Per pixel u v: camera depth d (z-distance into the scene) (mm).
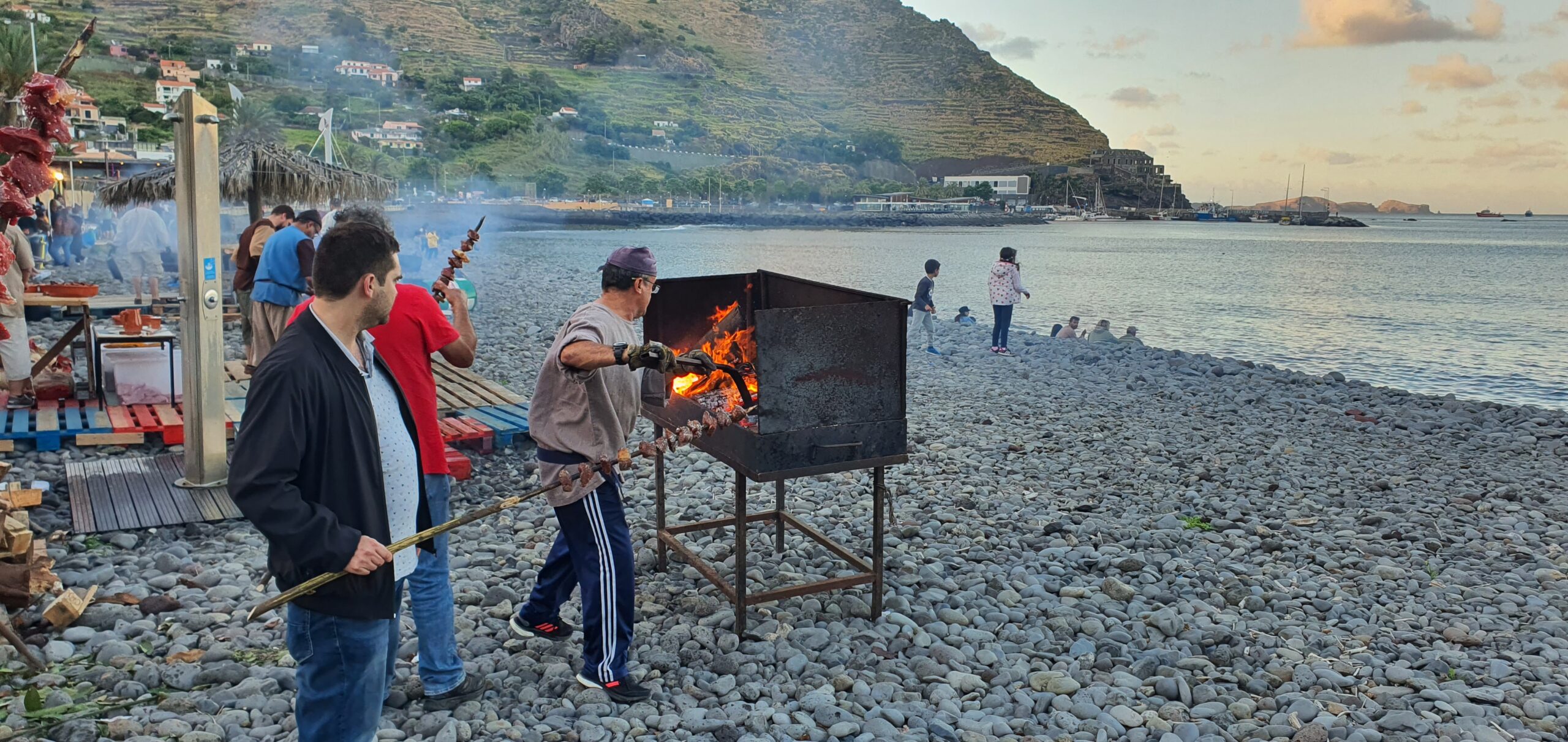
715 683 4312
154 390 8188
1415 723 4105
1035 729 4055
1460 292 45906
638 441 8734
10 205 3084
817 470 4559
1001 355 15828
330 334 2658
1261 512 7434
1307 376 14641
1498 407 12555
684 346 5406
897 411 4703
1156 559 6188
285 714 3859
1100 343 17516
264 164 14930
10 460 6926
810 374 4465
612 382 4059
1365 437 10453
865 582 5000
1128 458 8969
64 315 13172
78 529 5609
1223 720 4211
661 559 5555
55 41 157875
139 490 6297
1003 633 5031
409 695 4031
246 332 9859
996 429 10125
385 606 2758
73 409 7926
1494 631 5258
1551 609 5539
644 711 4004
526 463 7691
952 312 29891
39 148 3096
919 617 5168
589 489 3875
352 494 2662
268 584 5078
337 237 2646
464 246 4246
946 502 7332
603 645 4023
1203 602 5477
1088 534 6664
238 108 89500
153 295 14203
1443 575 6148
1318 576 6082
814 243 104188
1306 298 39969
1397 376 20344
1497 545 6797
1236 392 12977
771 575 5621
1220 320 30875
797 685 4328
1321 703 4309
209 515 5914
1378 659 4805
